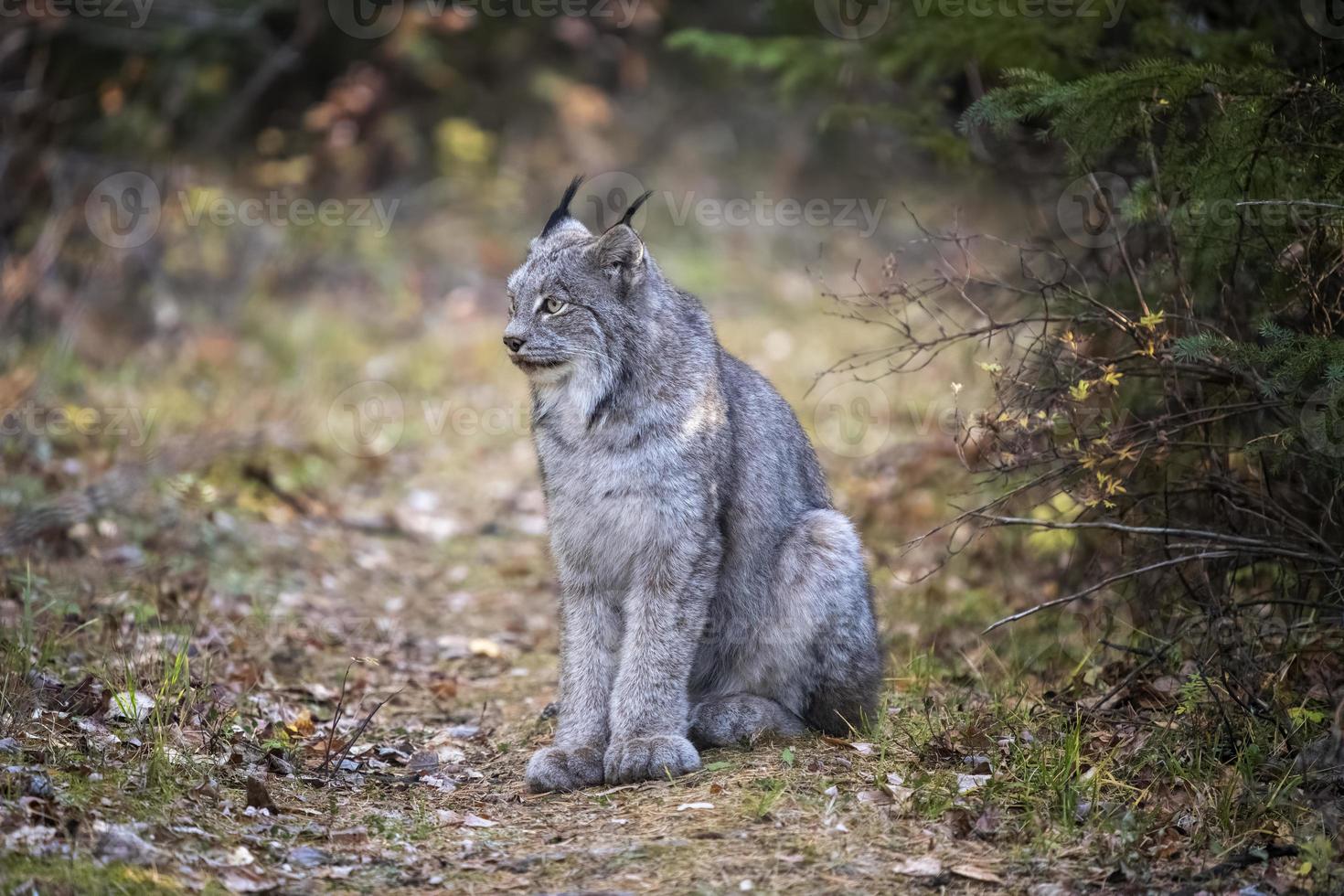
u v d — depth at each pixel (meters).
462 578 14.86
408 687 11.46
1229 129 8.75
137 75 22.92
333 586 14.05
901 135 16.89
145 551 13.26
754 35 29.75
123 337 20.12
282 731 9.48
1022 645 11.23
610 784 8.66
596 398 8.86
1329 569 8.95
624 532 8.91
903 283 10.84
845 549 9.38
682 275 26.31
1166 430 9.39
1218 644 8.98
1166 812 7.83
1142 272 10.49
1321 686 8.94
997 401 10.14
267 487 16.17
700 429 8.91
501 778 9.17
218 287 22.59
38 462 14.45
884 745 9.05
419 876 7.30
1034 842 7.50
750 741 9.10
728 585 9.44
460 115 30.77
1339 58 10.09
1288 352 8.29
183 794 7.91
